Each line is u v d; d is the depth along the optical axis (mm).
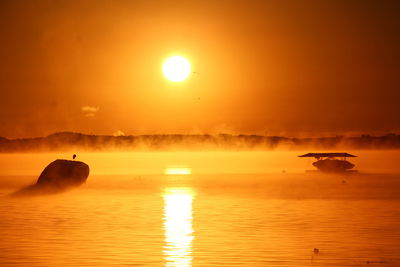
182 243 41281
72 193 83188
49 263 35281
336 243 41125
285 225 49594
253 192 85062
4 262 35562
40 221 52281
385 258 36469
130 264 35062
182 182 109500
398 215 56188
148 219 53562
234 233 45438
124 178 122250
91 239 42812
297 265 34750
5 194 81125
